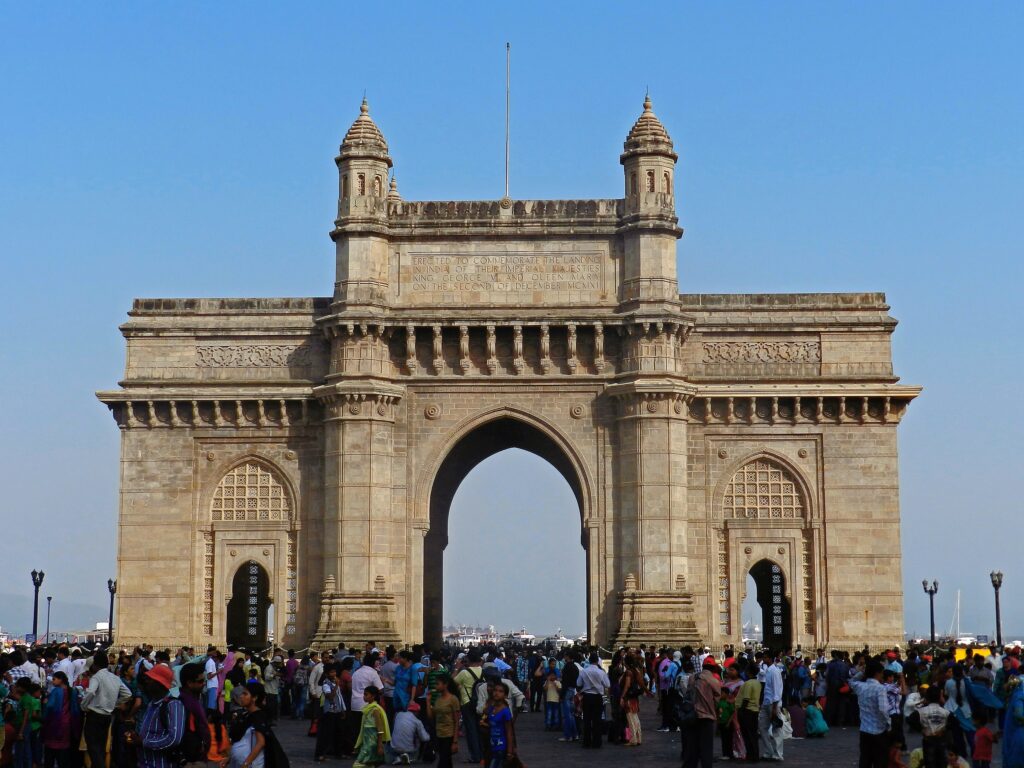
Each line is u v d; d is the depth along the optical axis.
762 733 53.09
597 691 59.09
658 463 90.19
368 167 93.69
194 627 92.06
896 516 92.44
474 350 93.25
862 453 92.94
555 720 69.56
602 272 93.38
